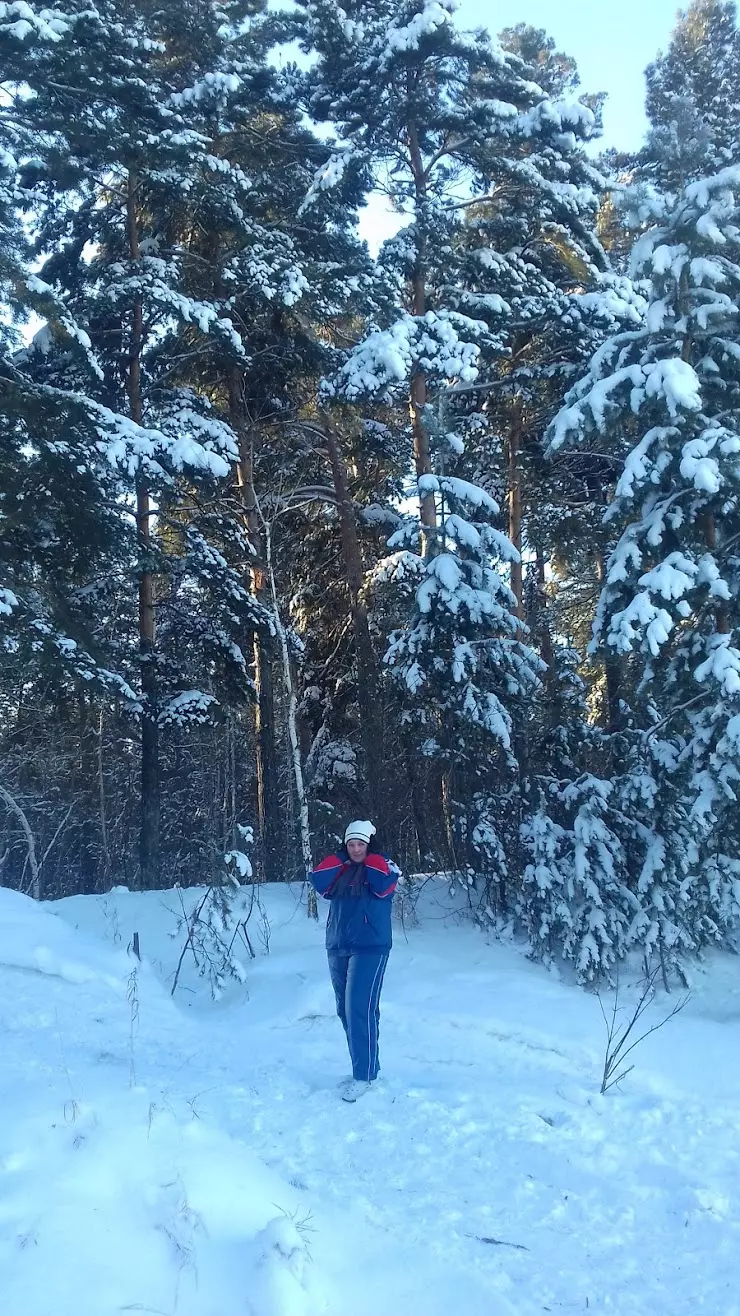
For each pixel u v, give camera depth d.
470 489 11.53
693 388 9.71
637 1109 5.56
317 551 19.14
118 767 28.19
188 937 8.59
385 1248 3.62
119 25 14.52
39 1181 3.56
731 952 9.86
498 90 15.50
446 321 13.95
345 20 15.13
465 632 11.34
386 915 5.98
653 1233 3.94
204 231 16.45
